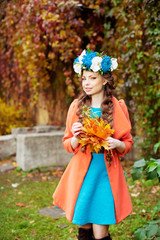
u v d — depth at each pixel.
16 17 5.87
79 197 1.91
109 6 4.79
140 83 4.50
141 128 4.67
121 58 4.55
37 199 3.55
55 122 6.56
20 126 6.89
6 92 7.90
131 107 4.79
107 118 1.93
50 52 5.23
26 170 4.79
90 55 1.95
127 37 4.41
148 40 4.18
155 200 3.34
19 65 6.37
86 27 5.00
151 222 2.23
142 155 4.61
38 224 2.85
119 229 2.68
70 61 5.51
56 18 4.56
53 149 4.98
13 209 3.23
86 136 1.83
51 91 6.52
